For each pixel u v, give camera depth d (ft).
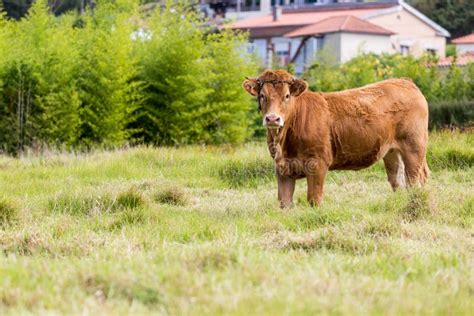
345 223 39.93
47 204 49.11
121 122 98.48
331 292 25.08
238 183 62.49
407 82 51.98
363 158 49.34
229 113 102.99
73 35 109.09
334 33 206.08
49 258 33.19
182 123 100.99
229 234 37.68
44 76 96.94
